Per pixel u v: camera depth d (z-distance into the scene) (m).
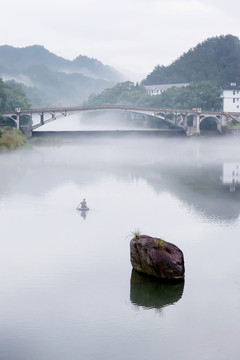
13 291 40.44
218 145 189.62
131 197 80.12
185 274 43.69
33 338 33.25
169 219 64.00
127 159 138.38
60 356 31.23
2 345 32.38
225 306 37.81
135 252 44.31
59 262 46.91
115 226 60.28
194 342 32.94
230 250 50.22
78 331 34.22
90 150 163.62
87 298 39.16
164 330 34.44
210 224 61.25
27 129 191.38
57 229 58.72
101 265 46.19
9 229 58.62
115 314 36.62
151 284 41.78
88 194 82.38
